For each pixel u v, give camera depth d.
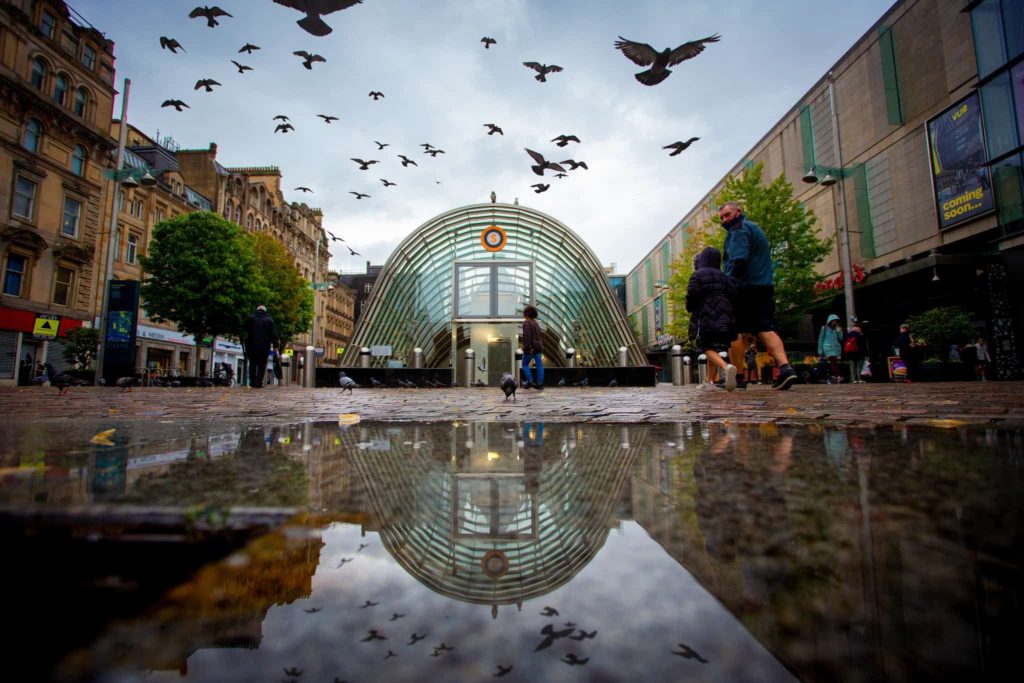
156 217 34.97
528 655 0.36
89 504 0.80
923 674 0.32
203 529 0.70
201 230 28.53
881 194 25.06
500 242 25.86
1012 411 3.27
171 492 0.96
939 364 16.44
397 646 0.37
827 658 0.33
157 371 32.31
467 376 19.73
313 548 0.66
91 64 29.02
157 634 0.37
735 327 7.24
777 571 0.55
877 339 27.92
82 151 28.48
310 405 5.96
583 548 0.67
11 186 24.23
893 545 0.62
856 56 26.59
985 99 15.34
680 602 0.47
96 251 29.12
